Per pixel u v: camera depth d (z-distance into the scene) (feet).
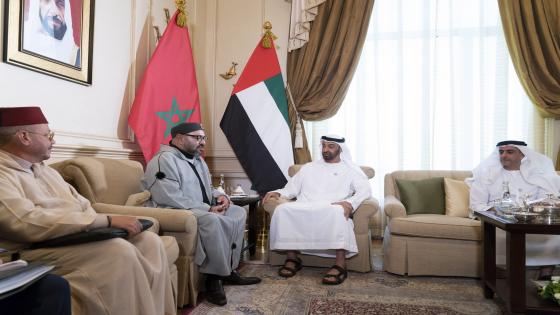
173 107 9.61
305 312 6.36
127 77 9.07
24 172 4.71
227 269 6.71
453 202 9.32
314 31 11.96
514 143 8.61
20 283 3.14
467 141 11.53
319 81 12.02
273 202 8.98
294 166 10.67
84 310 4.17
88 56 7.67
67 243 4.38
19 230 4.24
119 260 4.31
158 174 7.17
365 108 12.10
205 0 12.85
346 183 9.44
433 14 11.86
